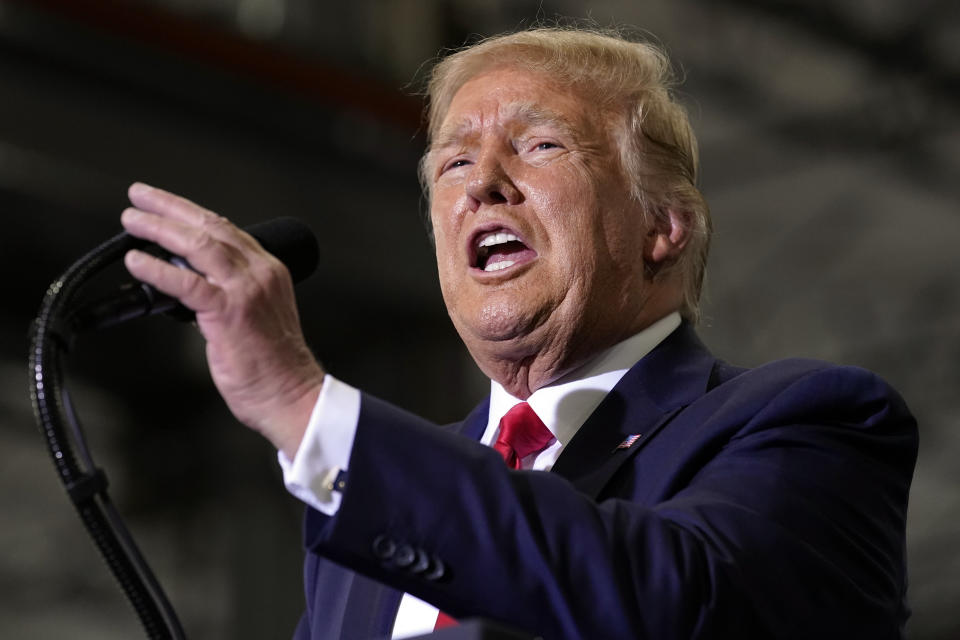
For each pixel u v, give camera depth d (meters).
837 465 5.40
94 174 23.53
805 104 34.31
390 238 26.97
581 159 6.99
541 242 6.80
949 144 34.22
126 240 4.74
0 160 22.92
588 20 9.00
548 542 4.45
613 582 4.40
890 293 36.91
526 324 6.71
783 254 36.38
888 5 33.19
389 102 26.11
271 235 5.45
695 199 7.46
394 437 4.50
